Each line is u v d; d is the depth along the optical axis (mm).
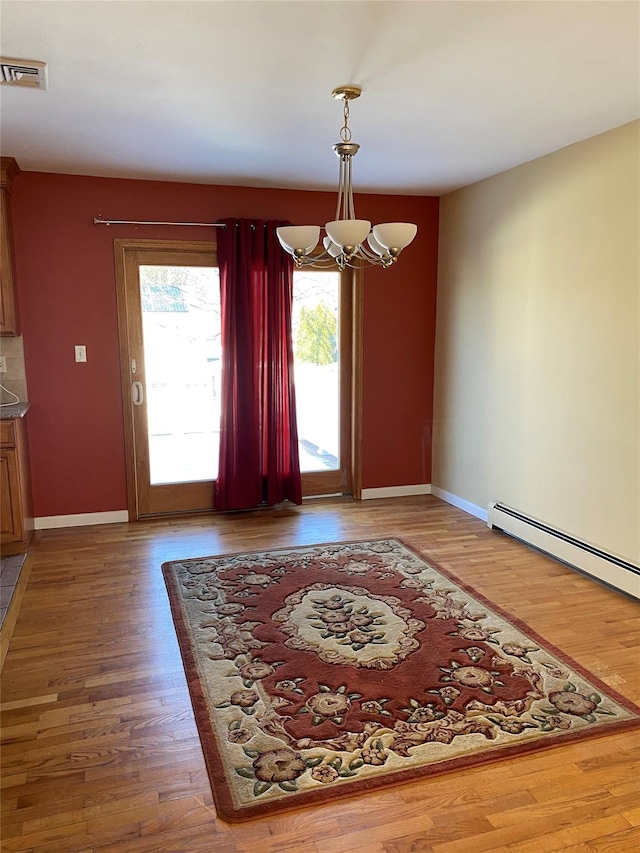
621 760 2047
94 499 4477
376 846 1716
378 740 2145
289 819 1809
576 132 3283
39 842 1729
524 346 4012
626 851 1693
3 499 3662
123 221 4223
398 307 5000
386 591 3348
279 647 2770
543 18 2043
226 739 2150
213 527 4426
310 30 2111
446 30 2119
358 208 4773
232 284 4441
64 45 2211
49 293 4176
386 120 3066
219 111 2904
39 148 3504
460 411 4820
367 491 5156
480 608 3139
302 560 3789
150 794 1906
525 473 4078
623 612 3098
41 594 3307
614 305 3271
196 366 4613
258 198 4512
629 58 2355
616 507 3340
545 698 2377
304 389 4945
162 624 2982
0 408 3850
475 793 1906
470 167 4004
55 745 2123
